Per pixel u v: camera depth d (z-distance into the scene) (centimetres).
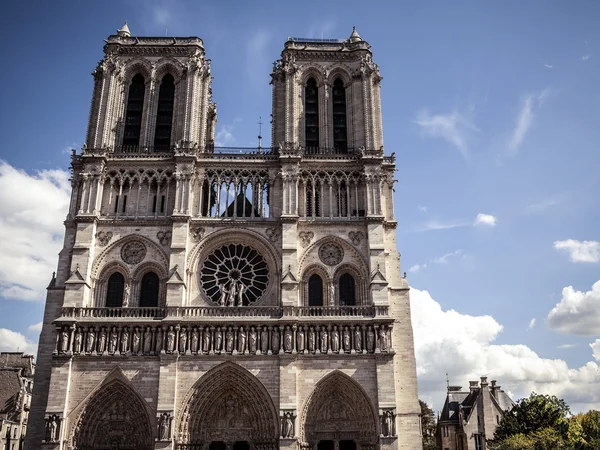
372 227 8406
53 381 7381
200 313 7831
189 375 7494
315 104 9575
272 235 8431
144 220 8375
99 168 8556
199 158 8806
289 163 8675
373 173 8688
